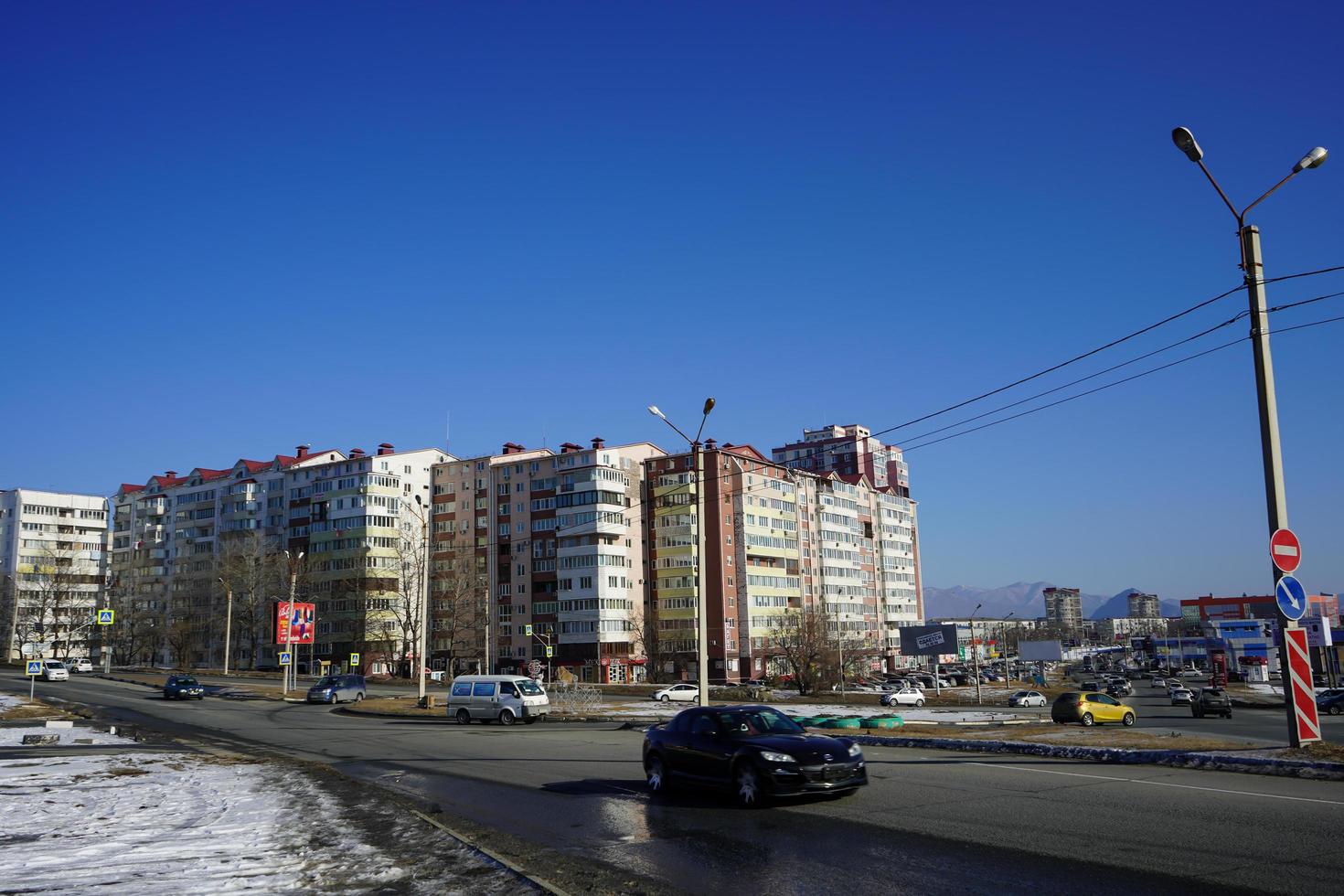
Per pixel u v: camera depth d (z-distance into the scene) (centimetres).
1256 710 5909
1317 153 1590
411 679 8631
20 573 14038
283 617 6059
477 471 12312
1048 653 10406
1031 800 1340
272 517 13050
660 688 7312
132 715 4466
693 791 1540
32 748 2769
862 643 11450
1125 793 1370
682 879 961
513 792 1628
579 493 11306
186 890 888
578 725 3641
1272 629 13562
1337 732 3278
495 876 943
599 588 10931
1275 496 1595
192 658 13112
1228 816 1161
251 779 1808
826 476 13562
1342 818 1126
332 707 5047
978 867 966
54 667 8175
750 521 11638
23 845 1124
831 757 1361
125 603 13412
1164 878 891
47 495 14825
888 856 1033
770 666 11444
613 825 1280
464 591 10600
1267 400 1611
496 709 3759
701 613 2970
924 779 1584
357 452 12900
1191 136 1619
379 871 964
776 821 1266
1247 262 1659
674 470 11638
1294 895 818
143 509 14762
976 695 7575
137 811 1402
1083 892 855
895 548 15575
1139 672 15500
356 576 11762
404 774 1959
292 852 1069
